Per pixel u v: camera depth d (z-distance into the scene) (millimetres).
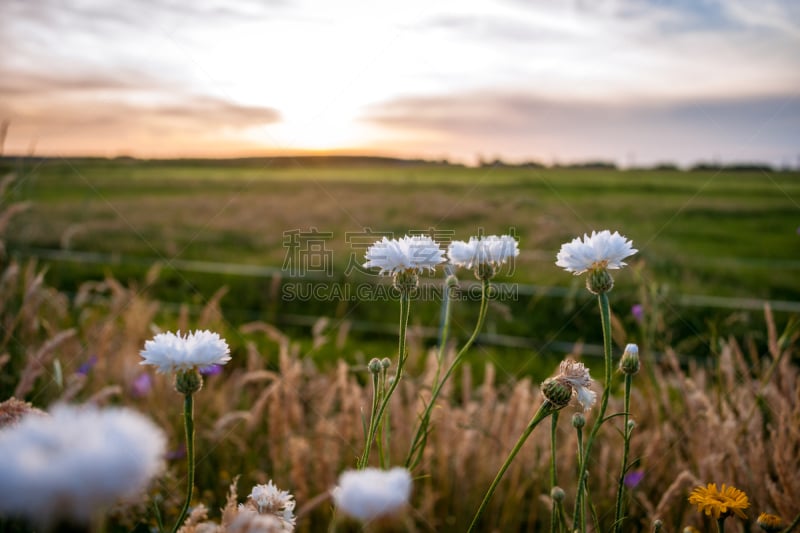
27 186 3375
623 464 1410
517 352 4758
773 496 1849
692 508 2086
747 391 2443
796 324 2357
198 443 2752
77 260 6422
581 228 7289
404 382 2717
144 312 3322
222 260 7402
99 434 411
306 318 5430
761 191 14375
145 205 11391
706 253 8781
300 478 2357
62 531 391
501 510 2568
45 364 2455
